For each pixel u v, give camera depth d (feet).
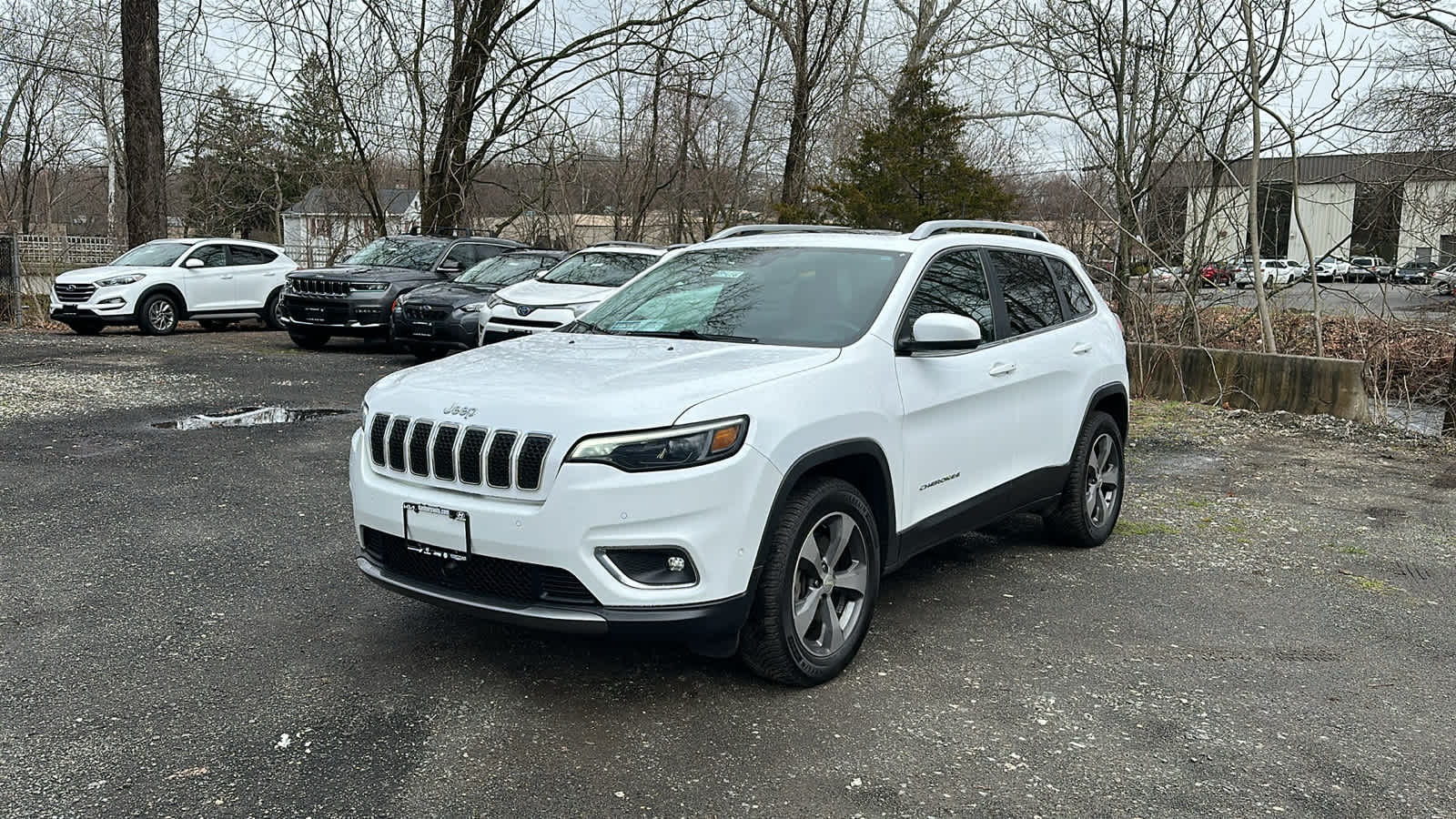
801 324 14.60
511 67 73.36
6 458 24.36
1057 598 16.90
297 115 77.20
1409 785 10.97
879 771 10.96
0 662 13.19
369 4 66.74
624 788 10.48
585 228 84.07
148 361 43.91
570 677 13.15
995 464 16.58
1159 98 44.37
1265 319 40.40
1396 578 18.44
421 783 10.50
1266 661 14.42
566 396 11.77
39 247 67.51
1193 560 19.31
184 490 21.95
